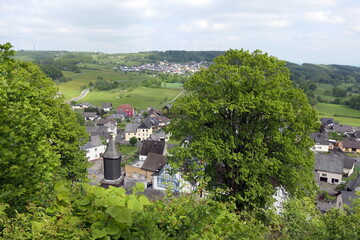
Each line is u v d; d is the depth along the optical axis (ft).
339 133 326.44
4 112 24.84
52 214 16.72
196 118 53.93
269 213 34.22
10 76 28.99
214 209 19.08
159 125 359.87
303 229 29.32
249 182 47.60
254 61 55.26
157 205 19.76
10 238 14.24
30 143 27.73
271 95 49.67
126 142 284.41
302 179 50.60
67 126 75.46
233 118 54.24
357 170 207.10
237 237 19.71
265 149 48.55
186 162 50.08
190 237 16.79
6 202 21.40
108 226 14.05
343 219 26.71
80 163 80.48
